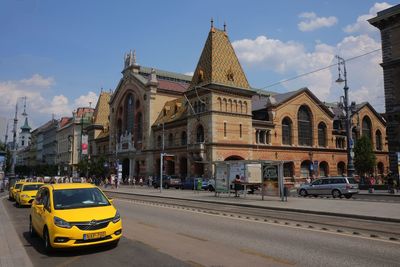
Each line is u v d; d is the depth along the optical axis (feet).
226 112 172.86
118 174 200.03
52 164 425.28
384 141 253.65
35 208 40.11
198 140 178.60
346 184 101.65
